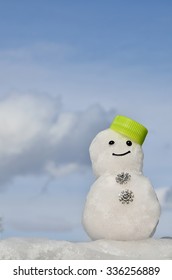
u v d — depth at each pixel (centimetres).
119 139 80
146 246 76
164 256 74
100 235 78
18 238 75
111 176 79
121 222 77
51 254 72
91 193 79
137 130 80
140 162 81
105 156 80
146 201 77
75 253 72
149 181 79
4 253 72
